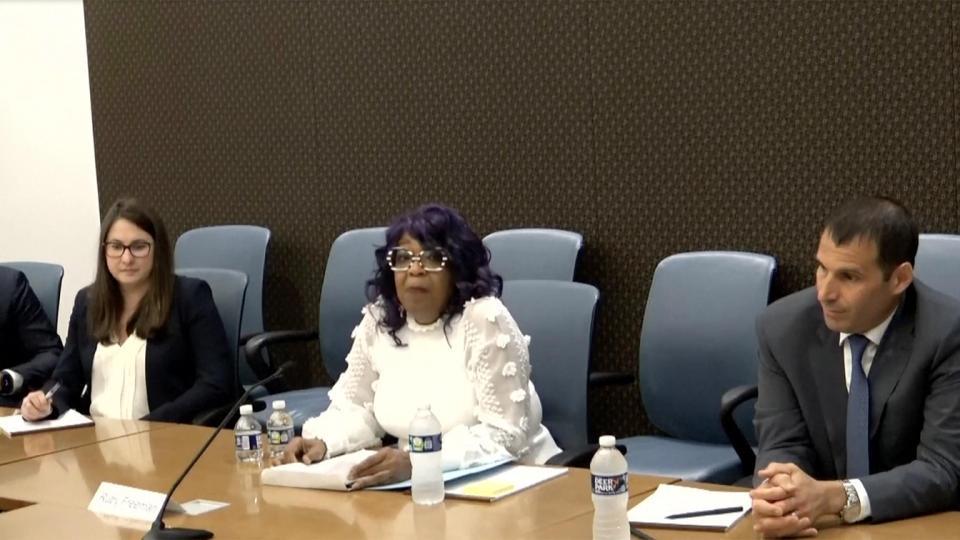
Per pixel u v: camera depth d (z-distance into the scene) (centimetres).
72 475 241
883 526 176
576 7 371
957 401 190
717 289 307
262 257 420
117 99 505
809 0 324
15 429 286
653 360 318
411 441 204
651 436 337
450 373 243
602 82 368
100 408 324
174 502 204
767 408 213
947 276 260
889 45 312
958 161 305
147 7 489
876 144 318
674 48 352
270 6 450
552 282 310
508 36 388
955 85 303
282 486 221
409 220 245
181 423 308
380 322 254
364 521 193
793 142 332
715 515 183
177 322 326
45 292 417
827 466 207
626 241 370
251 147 465
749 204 343
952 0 301
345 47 430
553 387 301
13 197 561
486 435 230
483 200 402
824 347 207
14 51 548
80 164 538
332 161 441
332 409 260
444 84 406
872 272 189
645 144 362
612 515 174
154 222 323
